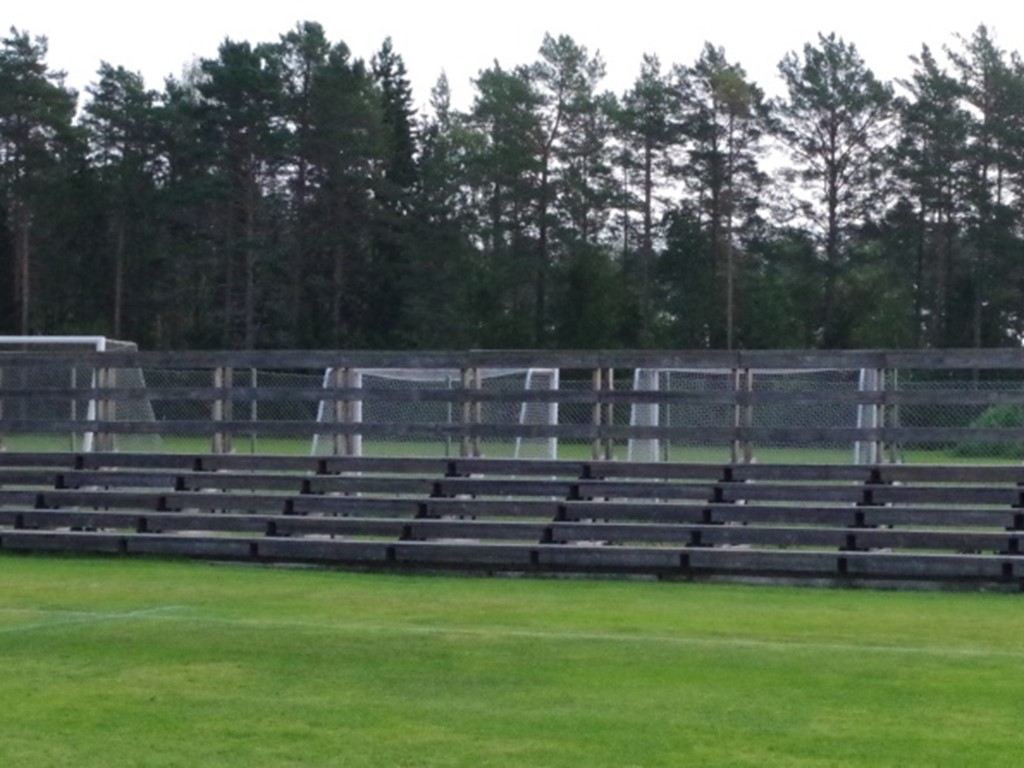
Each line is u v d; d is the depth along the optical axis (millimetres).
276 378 38906
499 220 80750
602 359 23594
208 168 75375
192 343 75750
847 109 74375
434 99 96750
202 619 17094
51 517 25062
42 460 26359
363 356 24844
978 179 73125
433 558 22641
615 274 75875
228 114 74688
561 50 79750
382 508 23766
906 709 12219
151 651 14875
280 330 76062
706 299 75125
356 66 77750
